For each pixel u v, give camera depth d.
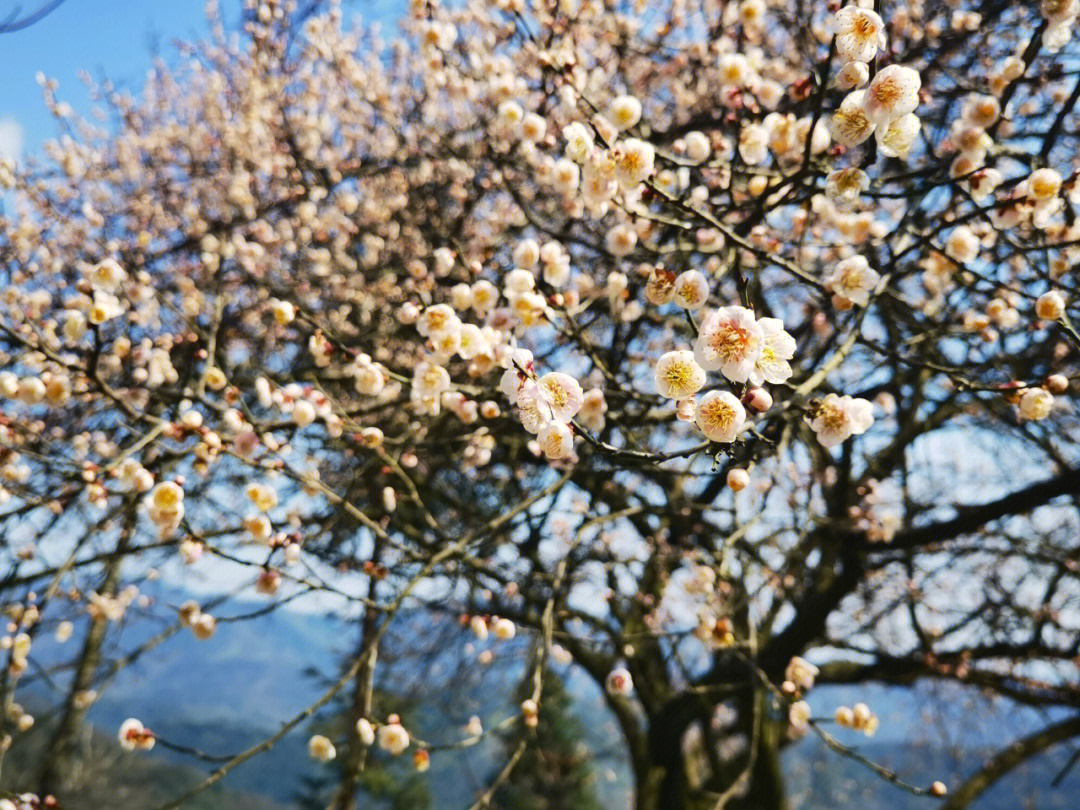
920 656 5.73
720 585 4.15
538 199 4.88
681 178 2.83
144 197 5.64
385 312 4.47
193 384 3.71
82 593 3.46
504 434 4.25
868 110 1.67
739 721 6.11
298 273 5.13
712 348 1.46
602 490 4.54
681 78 4.91
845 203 2.54
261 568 2.16
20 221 4.84
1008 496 4.18
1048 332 3.74
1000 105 2.07
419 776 9.83
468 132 4.89
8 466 3.04
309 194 5.09
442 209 4.97
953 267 2.36
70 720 3.49
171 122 6.80
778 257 1.95
